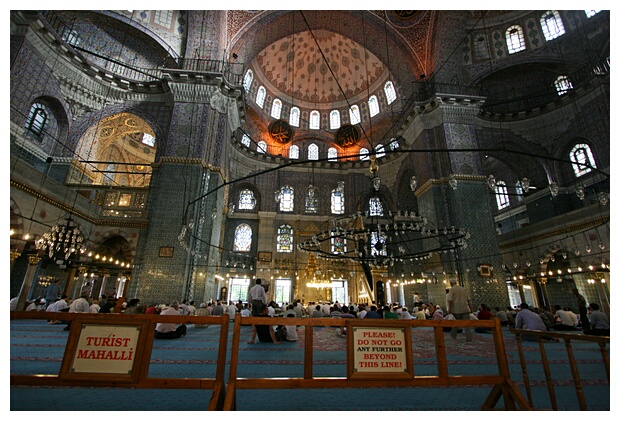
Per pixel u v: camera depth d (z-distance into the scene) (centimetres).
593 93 1594
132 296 1346
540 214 1783
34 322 1037
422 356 560
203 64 1619
